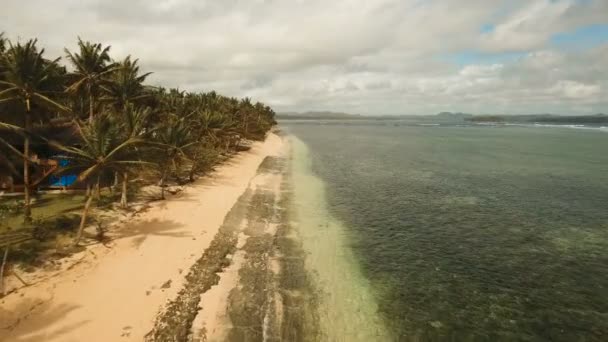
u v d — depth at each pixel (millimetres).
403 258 25859
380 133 169750
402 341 17031
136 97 37812
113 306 17812
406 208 37969
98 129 22078
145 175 41156
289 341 16578
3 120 26719
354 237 29594
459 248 27719
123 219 28766
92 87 36531
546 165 66562
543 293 21375
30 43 24453
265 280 21844
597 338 17453
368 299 20406
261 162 64188
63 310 17156
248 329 17141
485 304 20203
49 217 26688
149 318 17188
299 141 116375
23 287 18344
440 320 18688
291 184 48250
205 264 22953
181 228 28469
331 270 23688
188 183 43062
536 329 18078
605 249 27625
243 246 26562
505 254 26688
